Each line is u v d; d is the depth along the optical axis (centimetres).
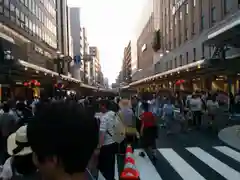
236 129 965
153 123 845
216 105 1504
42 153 112
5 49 2128
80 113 119
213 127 1502
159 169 760
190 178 680
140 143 959
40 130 111
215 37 1814
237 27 1486
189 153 947
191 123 1576
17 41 3341
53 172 113
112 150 545
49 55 5297
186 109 1661
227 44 2116
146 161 838
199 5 3672
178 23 4750
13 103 852
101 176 633
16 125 766
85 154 115
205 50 3412
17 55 3212
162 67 6012
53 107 118
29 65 2366
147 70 8138
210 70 2809
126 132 742
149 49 7888
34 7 4338
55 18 6175
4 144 743
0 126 755
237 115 1772
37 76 3359
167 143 1128
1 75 2688
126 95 757
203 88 3481
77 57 4059
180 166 787
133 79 12212
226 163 816
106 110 595
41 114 116
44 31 5019
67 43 7794
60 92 3073
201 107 1491
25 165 231
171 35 5291
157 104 1574
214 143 1111
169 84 5191
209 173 720
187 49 4188
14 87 3192
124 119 743
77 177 116
